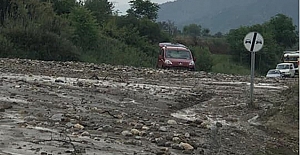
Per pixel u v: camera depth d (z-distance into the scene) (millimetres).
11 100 12102
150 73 25219
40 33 39469
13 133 8273
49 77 19156
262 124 12000
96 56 45531
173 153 8016
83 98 13703
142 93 15781
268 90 18969
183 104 14328
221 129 10859
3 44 37000
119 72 24703
